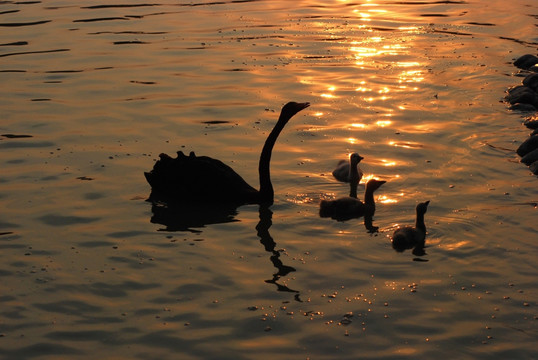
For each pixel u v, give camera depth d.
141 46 24.28
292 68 22.08
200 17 28.22
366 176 15.12
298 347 9.65
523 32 26.14
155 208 13.74
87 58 23.00
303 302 10.70
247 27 26.75
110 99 19.52
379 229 12.95
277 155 16.12
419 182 14.80
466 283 11.21
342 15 28.77
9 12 29.06
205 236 12.70
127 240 12.52
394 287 11.10
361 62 22.72
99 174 15.02
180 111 18.66
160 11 29.17
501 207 13.66
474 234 12.68
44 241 12.42
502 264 11.75
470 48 24.25
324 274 11.47
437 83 20.83
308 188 14.60
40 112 18.55
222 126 17.66
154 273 11.46
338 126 17.75
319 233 12.84
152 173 14.45
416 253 12.11
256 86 20.55
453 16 28.59
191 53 23.52
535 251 12.10
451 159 15.90
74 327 10.05
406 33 26.12
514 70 22.02
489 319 10.30
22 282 11.14
